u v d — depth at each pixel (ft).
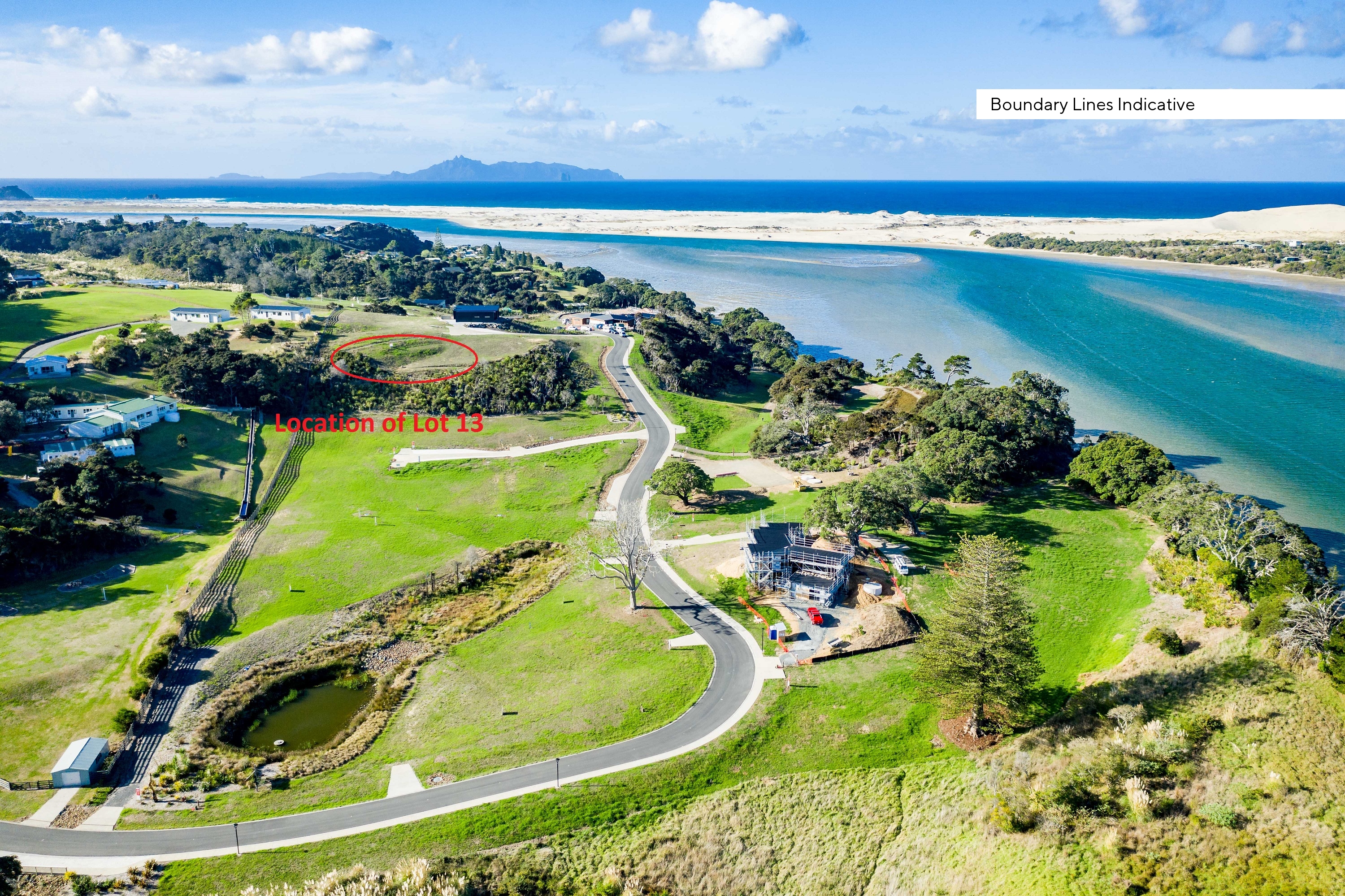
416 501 375.04
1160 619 245.24
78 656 248.52
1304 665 200.23
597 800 193.16
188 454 396.57
